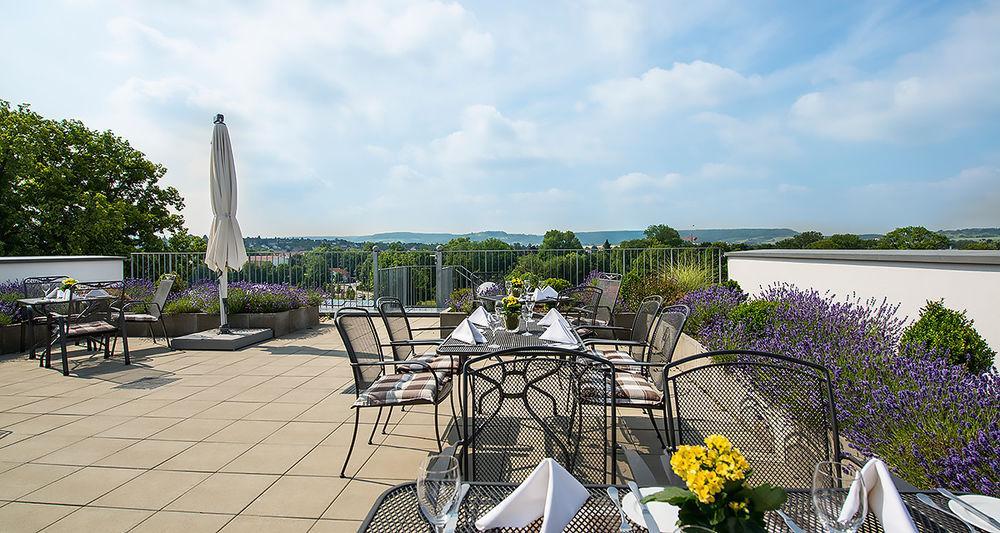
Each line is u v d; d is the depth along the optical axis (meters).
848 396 3.14
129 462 3.45
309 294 10.27
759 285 7.50
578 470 2.38
